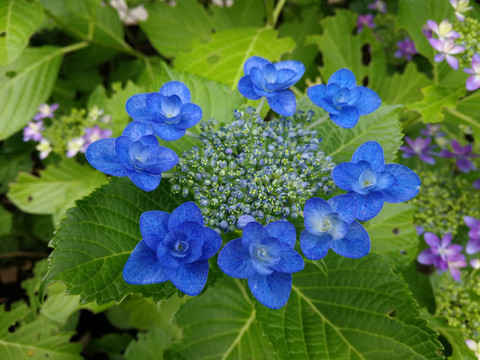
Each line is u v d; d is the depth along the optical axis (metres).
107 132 0.34
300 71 0.19
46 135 0.35
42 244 0.43
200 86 0.23
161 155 0.16
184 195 0.19
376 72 0.34
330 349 0.21
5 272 0.43
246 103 0.24
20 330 0.33
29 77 0.36
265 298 0.15
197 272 0.15
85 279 0.16
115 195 0.18
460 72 0.29
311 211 0.15
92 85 0.43
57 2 0.39
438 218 0.30
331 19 0.34
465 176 0.33
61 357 0.33
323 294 0.22
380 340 0.21
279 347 0.21
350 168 0.16
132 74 0.43
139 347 0.34
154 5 0.41
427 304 0.29
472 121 0.28
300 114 0.21
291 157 0.20
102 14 0.41
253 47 0.32
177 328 0.34
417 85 0.34
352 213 0.15
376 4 0.42
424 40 0.30
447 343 0.28
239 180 0.19
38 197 0.36
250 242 0.15
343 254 0.15
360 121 0.22
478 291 0.26
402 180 0.16
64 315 0.32
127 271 0.14
